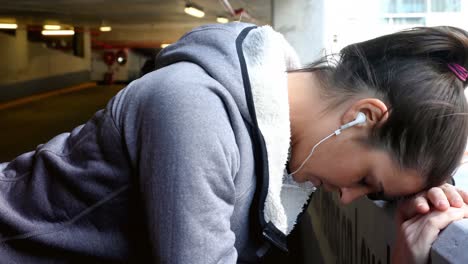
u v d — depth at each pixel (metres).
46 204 1.28
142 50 37.03
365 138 1.26
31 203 1.29
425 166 1.25
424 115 1.20
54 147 1.32
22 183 1.34
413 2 10.27
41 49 29.03
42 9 20.92
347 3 9.25
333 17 8.54
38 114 19.73
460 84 1.25
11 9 20.86
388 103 1.24
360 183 1.34
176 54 1.33
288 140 1.26
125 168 1.22
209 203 1.11
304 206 1.53
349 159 1.29
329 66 1.33
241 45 1.27
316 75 1.35
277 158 1.26
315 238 4.05
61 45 37.66
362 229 2.08
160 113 1.15
